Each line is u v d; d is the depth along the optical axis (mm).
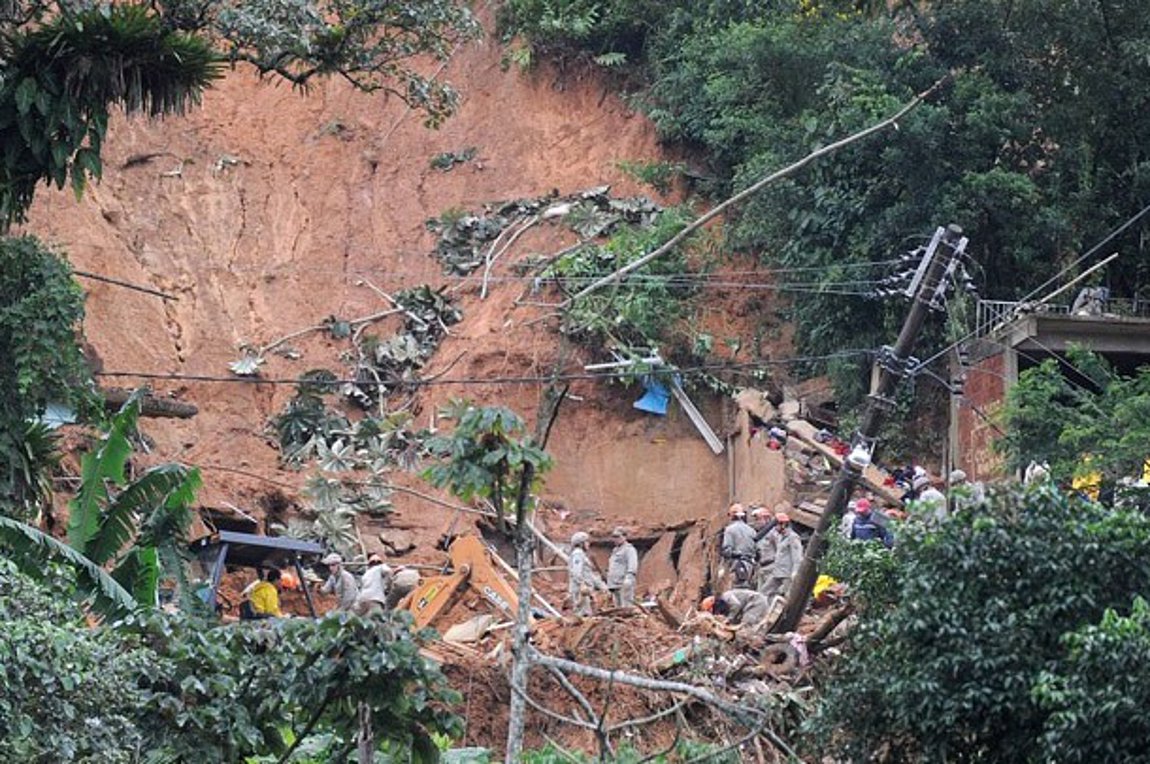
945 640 20875
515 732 17469
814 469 39406
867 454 29500
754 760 26141
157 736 17609
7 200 26484
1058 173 42781
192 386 43656
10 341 25875
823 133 42375
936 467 40875
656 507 42781
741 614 32156
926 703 20750
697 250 44781
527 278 42844
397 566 38375
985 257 41938
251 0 30062
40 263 26500
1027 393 31875
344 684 18109
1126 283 42750
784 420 41688
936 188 41219
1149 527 20891
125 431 24531
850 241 42188
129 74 26703
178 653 17938
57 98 26234
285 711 18391
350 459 41938
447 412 18328
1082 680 19422
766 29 43500
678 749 21547
